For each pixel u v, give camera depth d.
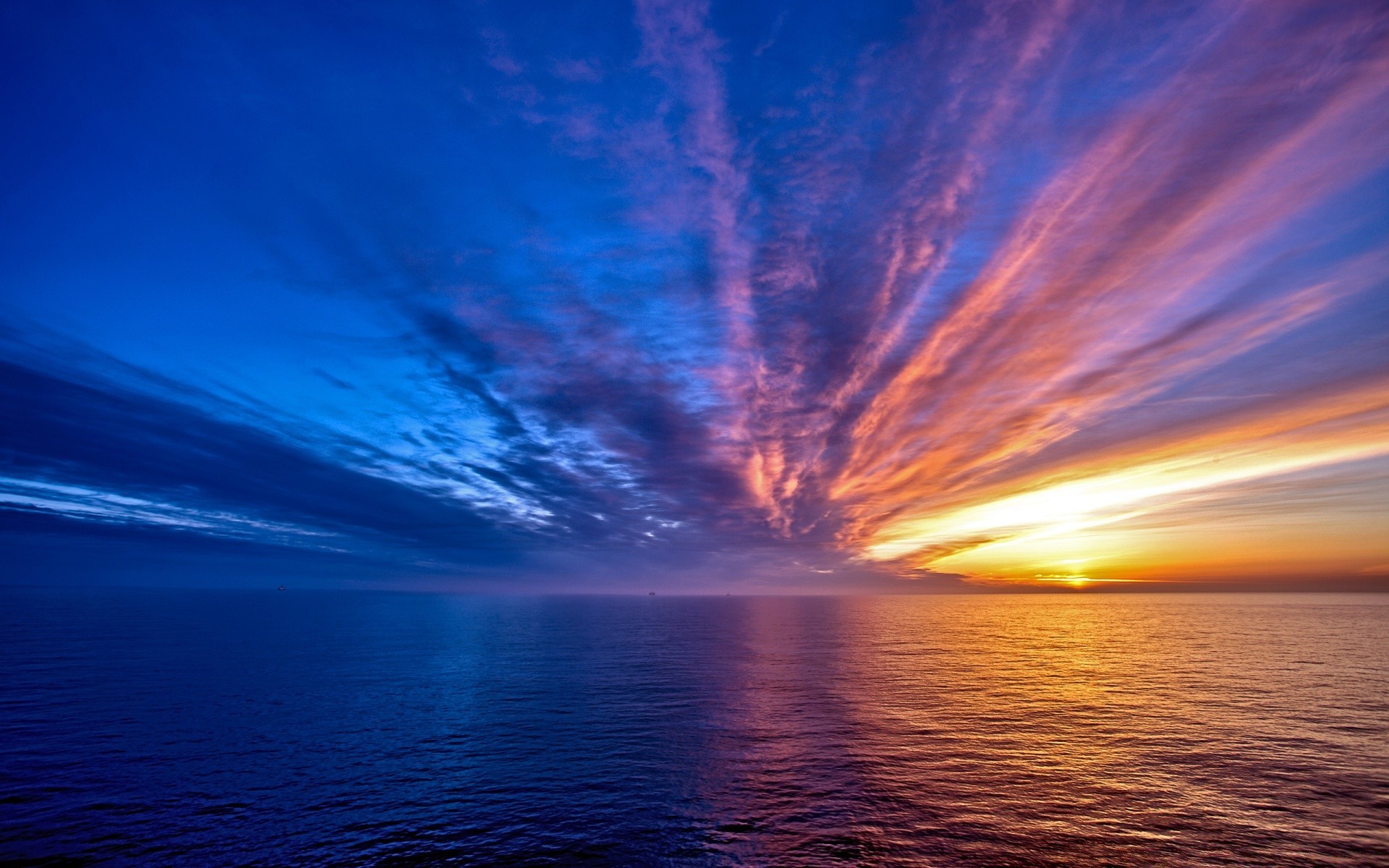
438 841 18.09
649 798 21.16
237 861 16.94
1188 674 47.50
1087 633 87.38
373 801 20.81
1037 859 16.94
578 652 62.12
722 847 17.69
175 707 33.84
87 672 45.03
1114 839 18.05
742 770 23.86
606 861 16.92
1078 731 29.36
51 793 21.16
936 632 89.19
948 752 25.97
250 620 102.75
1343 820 19.23
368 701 36.12
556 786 22.17
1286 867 16.47
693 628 97.06
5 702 34.78
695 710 33.94
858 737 28.34
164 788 21.81
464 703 35.75
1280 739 27.80
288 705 34.69
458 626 94.75
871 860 16.91
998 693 39.22
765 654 61.09
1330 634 83.81
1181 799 20.91
